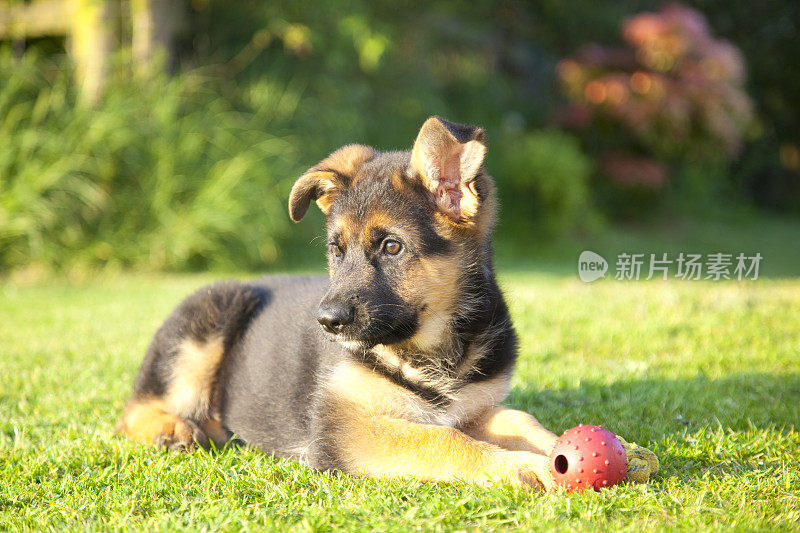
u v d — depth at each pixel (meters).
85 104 11.03
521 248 14.92
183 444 3.93
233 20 13.43
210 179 11.36
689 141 17.58
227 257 11.18
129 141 10.94
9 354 6.04
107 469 3.50
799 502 3.00
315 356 3.82
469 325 3.74
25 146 10.43
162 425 4.04
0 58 11.42
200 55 13.29
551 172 15.14
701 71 17.17
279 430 3.88
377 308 3.53
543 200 15.17
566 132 18.22
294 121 12.86
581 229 16.50
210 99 12.34
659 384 4.96
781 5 23.53
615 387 4.94
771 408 4.37
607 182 18.14
